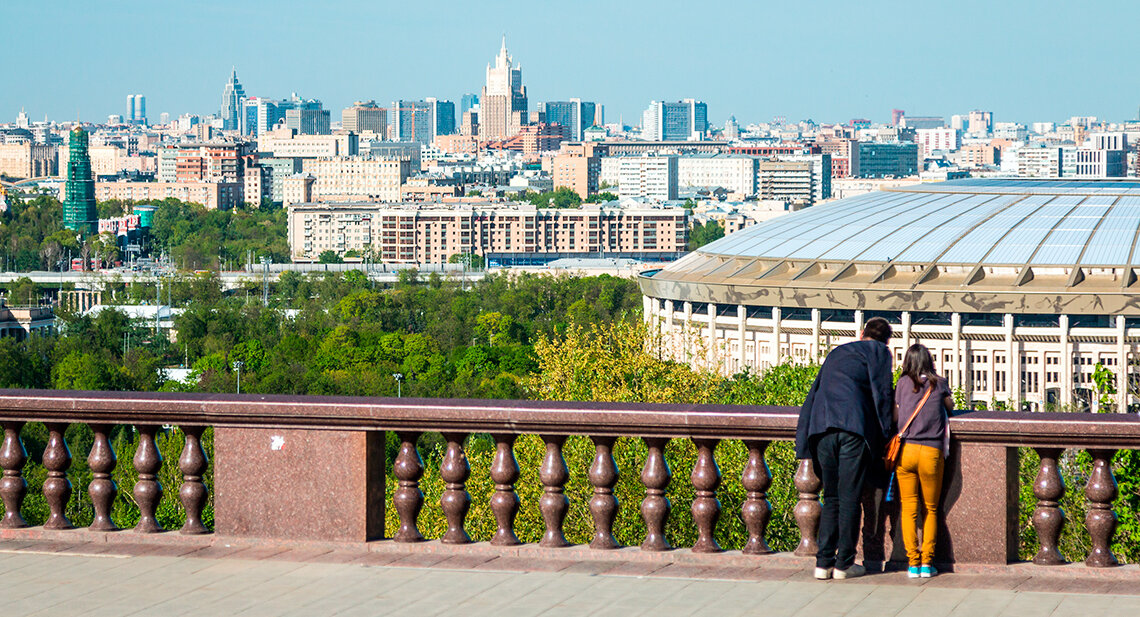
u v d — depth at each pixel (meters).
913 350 30.52
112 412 33.75
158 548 33.34
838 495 30.23
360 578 30.89
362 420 32.81
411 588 30.17
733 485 56.78
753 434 31.58
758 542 32.22
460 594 29.73
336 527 33.22
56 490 34.47
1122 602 28.97
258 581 30.73
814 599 29.28
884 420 29.86
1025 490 55.38
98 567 31.86
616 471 32.59
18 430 34.56
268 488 33.44
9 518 34.53
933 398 30.20
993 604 28.89
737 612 28.50
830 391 29.88
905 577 30.70
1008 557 31.42
